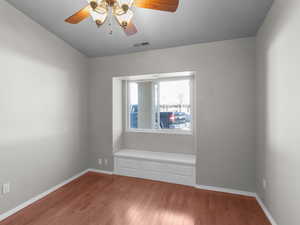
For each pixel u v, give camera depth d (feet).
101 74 10.82
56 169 8.63
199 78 8.57
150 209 6.82
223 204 7.13
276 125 5.45
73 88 9.80
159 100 11.21
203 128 8.51
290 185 4.54
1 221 6.03
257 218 6.21
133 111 12.01
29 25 7.20
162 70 9.35
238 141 7.93
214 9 6.26
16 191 6.66
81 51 10.18
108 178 9.92
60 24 7.66
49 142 8.22
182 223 5.97
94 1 3.88
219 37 7.95
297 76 4.15
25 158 7.04
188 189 8.49
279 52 5.20
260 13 6.24
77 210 6.75
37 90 7.58
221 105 8.18
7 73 6.34
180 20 6.97
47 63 8.09
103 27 7.80
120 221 6.08
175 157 9.65
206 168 8.47
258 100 7.32
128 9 4.15
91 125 11.09
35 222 6.00
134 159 10.01
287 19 4.65
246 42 7.80
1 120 6.15
